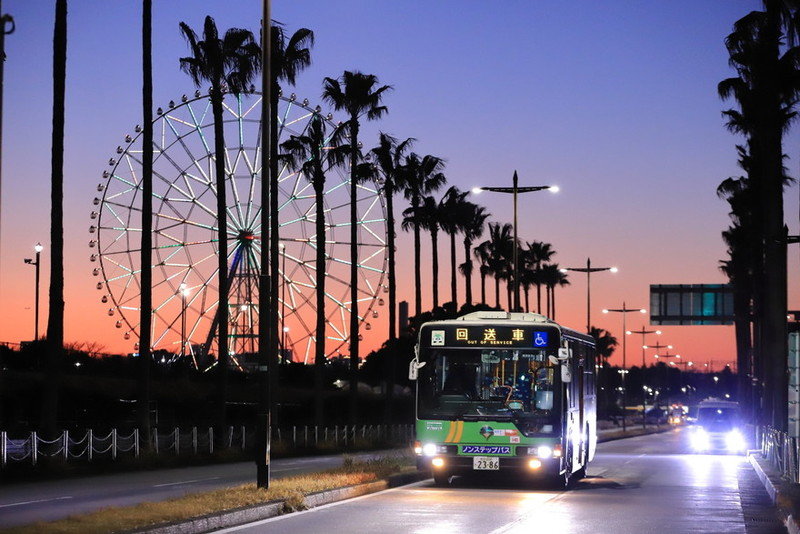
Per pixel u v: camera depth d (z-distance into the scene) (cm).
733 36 4094
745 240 7931
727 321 6047
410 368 2631
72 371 7738
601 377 15850
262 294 2347
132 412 6325
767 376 5116
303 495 2150
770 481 2688
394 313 6956
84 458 3750
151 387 7906
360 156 6381
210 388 8719
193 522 1684
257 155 8150
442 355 2650
